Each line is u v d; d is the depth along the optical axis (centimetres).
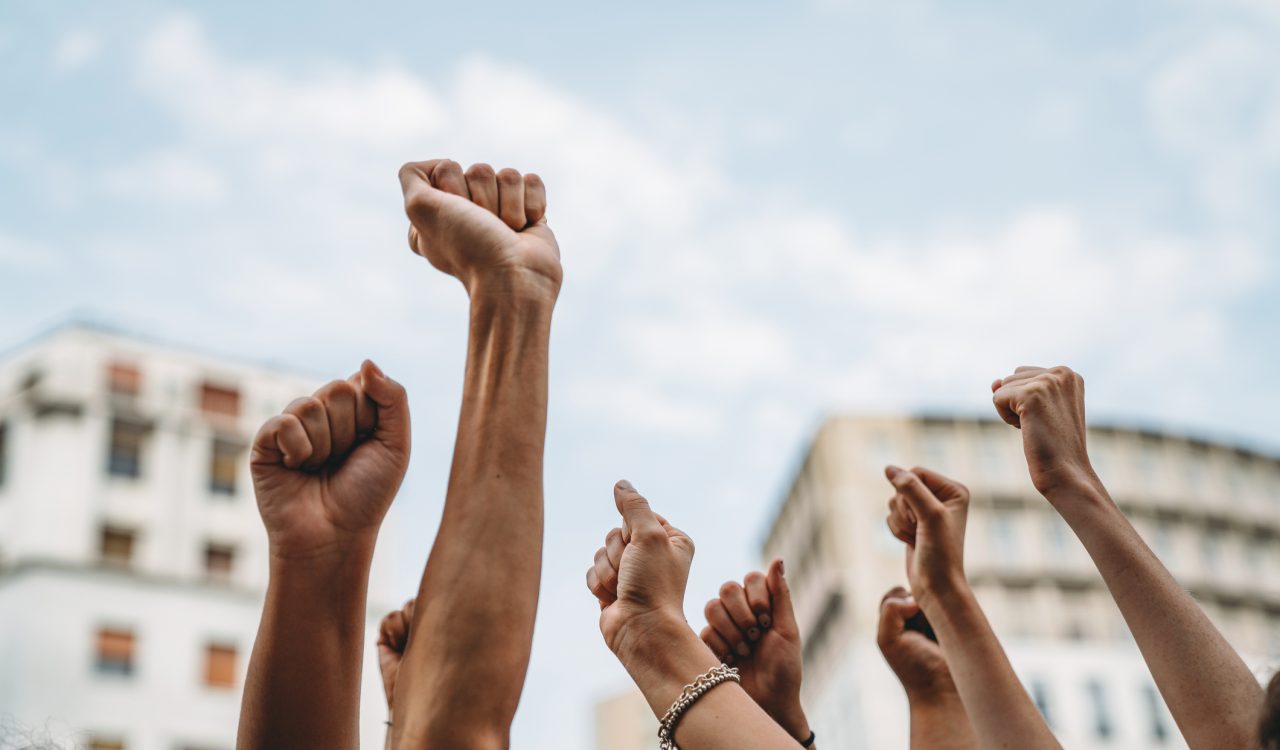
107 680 3462
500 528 166
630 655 182
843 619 4038
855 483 4225
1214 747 178
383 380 181
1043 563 4162
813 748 256
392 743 162
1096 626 4078
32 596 3478
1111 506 197
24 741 223
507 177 185
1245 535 4594
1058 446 202
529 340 174
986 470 4306
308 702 174
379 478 179
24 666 3403
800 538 4569
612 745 4691
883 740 3753
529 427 171
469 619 162
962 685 239
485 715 159
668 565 187
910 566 253
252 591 3744
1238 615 4416
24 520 3594
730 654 261
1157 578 189
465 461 170
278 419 177
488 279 176
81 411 3744
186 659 3572
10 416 3772
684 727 175
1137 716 3959
